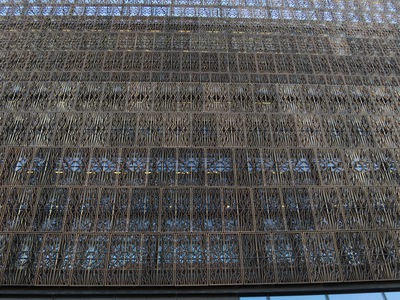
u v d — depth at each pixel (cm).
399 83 2256
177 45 2384
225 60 2312
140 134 1958
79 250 1612
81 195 1745
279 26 2523
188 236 1667
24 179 1784
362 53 2412
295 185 1822
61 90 2114
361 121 2069
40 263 1575
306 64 2323
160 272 1588
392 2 2694
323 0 2684
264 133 1991
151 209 1723
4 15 2464
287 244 1662
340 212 1753
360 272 1606
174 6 2595
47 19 2466
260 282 1577
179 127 1992
